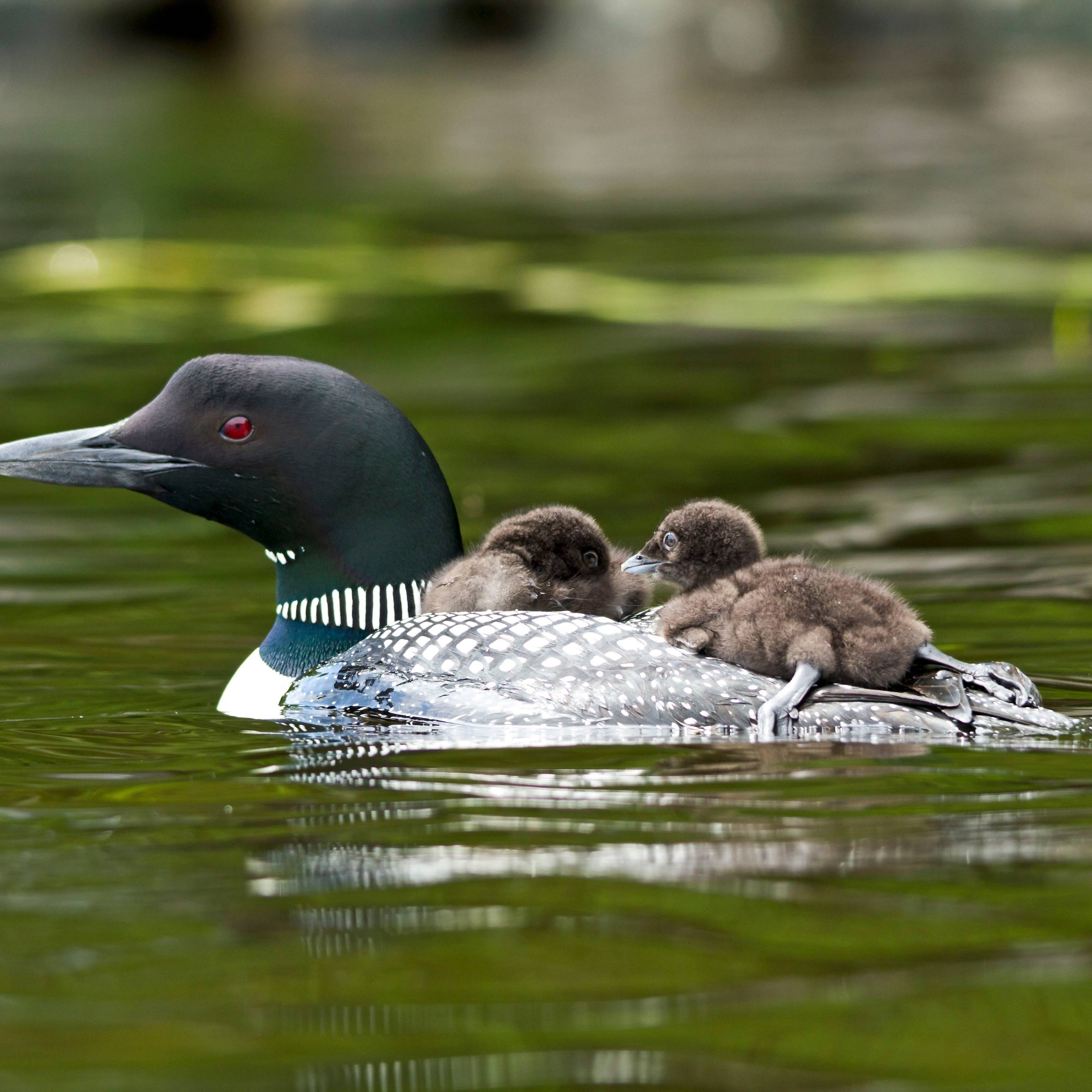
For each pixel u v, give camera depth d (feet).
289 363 32.14
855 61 191.01
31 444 31.96
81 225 102.83
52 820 22.89
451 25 210.59
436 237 99.96
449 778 24.64
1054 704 29.63
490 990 16.78
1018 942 17.76
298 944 17.95
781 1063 15.25
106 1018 16.29
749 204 110.52
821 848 20.94
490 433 60.95
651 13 205.46
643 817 22.43
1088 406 63.31
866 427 61.00
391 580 31.83
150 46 204.64
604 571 31.99
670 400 65.92
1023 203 107.24
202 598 41.93
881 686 27.48
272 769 25.64
